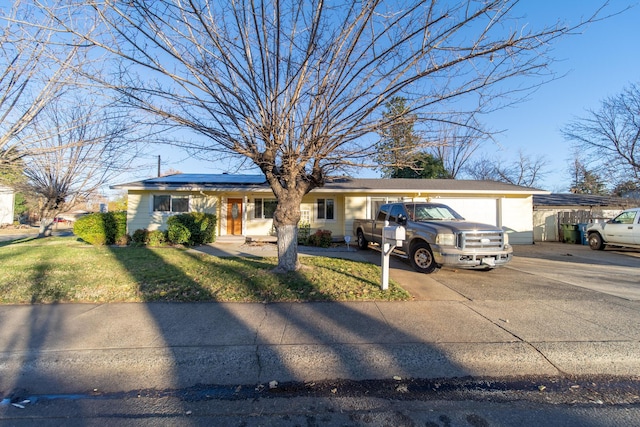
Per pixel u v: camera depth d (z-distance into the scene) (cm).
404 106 529
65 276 674
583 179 3142
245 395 292
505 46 394
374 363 336
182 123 548
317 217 1566
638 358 342
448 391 297
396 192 1473
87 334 391
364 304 503
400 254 842
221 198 1658
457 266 702
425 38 427
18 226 2991
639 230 1112
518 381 313
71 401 282
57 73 521
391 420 257
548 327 413
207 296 537
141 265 812
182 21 457
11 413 265
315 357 341
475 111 502
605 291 596
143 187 1436
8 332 396
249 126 562
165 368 331
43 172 1406
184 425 251
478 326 416
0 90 529
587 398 286
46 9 408
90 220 1319
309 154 582
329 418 260
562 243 1576
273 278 634
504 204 1516
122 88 504
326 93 535
